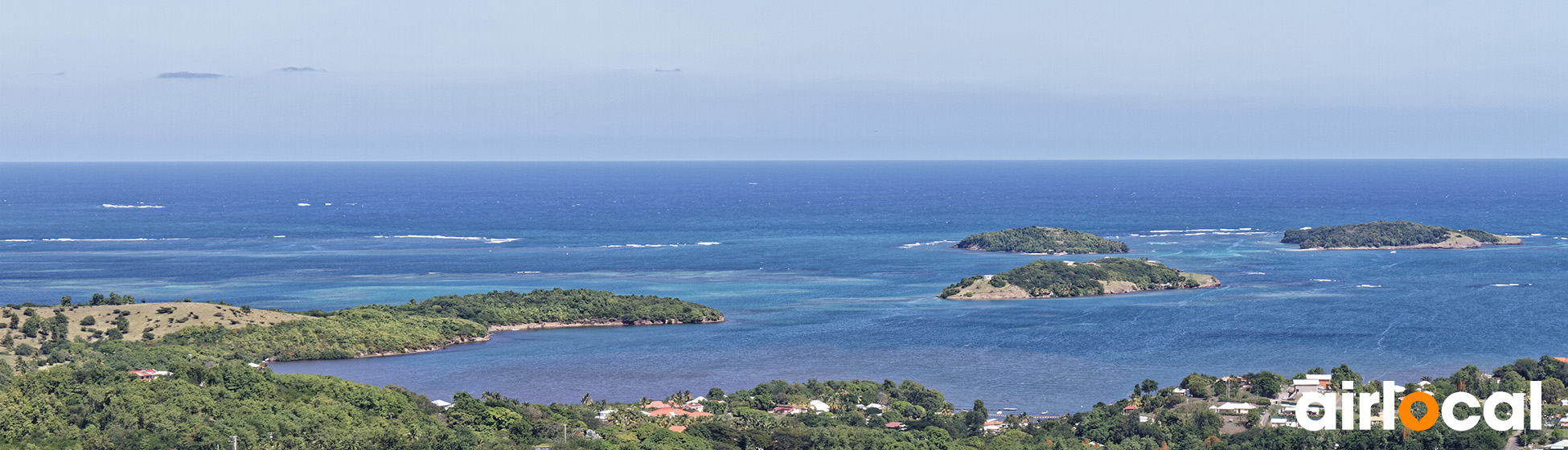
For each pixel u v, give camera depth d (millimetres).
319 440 144500
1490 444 150250
